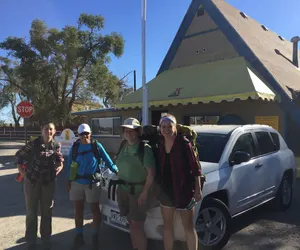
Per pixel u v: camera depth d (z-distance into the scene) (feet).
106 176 14.92
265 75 34.58
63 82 81.71
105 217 14.67
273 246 14.56
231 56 38.42
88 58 77.87
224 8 43.73
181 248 13.32
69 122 87.15
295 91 33.53
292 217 18.61
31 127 103.40
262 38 46.34
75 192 14.08
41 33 77.00
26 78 78.74
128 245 14.70
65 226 17.46
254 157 17.15
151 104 38.27
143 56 34.50
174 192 11.25
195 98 34.17
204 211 13.16
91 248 14.37
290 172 20.89
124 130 12.46
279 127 33.35
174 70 43.68
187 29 43.57
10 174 35.58
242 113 36.35
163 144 11.59
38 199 14.02
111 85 91.50
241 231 16.40
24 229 16.96
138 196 12.23
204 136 16.62
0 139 117.91
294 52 46.44
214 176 13.85
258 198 16.90
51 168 14.03
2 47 76.18
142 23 34.30
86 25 76.95
